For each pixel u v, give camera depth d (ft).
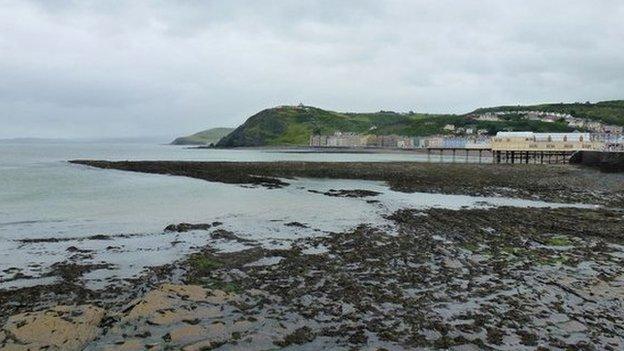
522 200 138.72
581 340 39.37
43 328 39.60
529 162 330.75
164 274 57.72
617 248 73.92
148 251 72.95
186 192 157.28
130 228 93.04
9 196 141.28
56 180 193.26
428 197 145.07
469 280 55.88
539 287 53.31
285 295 49.80
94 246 76.69
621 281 55.77
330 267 61.00
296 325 41.96
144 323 41.50
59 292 50.98
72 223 98.78
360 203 130.21
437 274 58.08
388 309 46.01
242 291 51.01
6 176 207.72
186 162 304.30
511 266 62.18
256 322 42.42
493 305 47.21
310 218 105.09
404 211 110.93
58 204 126.41
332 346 38.01
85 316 42.27
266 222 99.81
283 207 122.42
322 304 47.14
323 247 73.82
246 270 59.82
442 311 45.60
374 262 63.36
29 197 139.74
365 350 37.24
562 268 61.57
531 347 37.96
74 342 37.76
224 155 526.98
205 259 64.80
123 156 478.18
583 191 158.61
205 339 38.86
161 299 46.47
